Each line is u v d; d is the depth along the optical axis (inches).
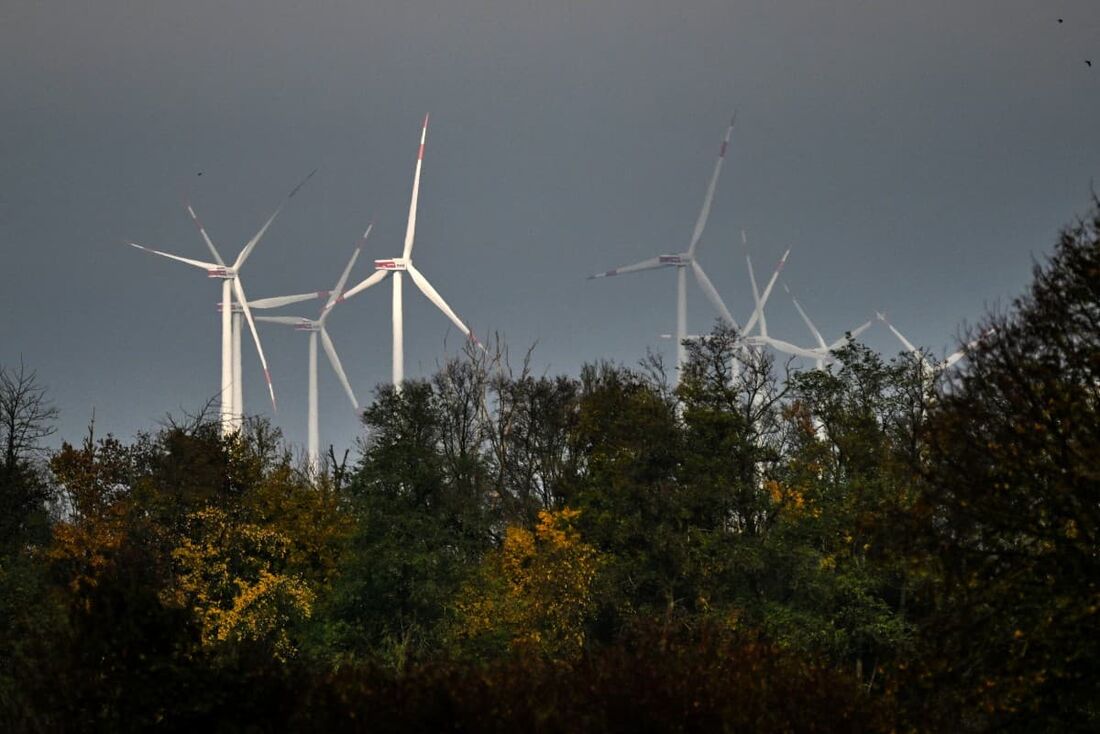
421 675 4859.7
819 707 5002.5
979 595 5260.8
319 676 5221.5
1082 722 5152.6
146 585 5172.2
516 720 4628.4
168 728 4960.6
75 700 4948.3
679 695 4877.0
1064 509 5196.9
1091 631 4972.9
